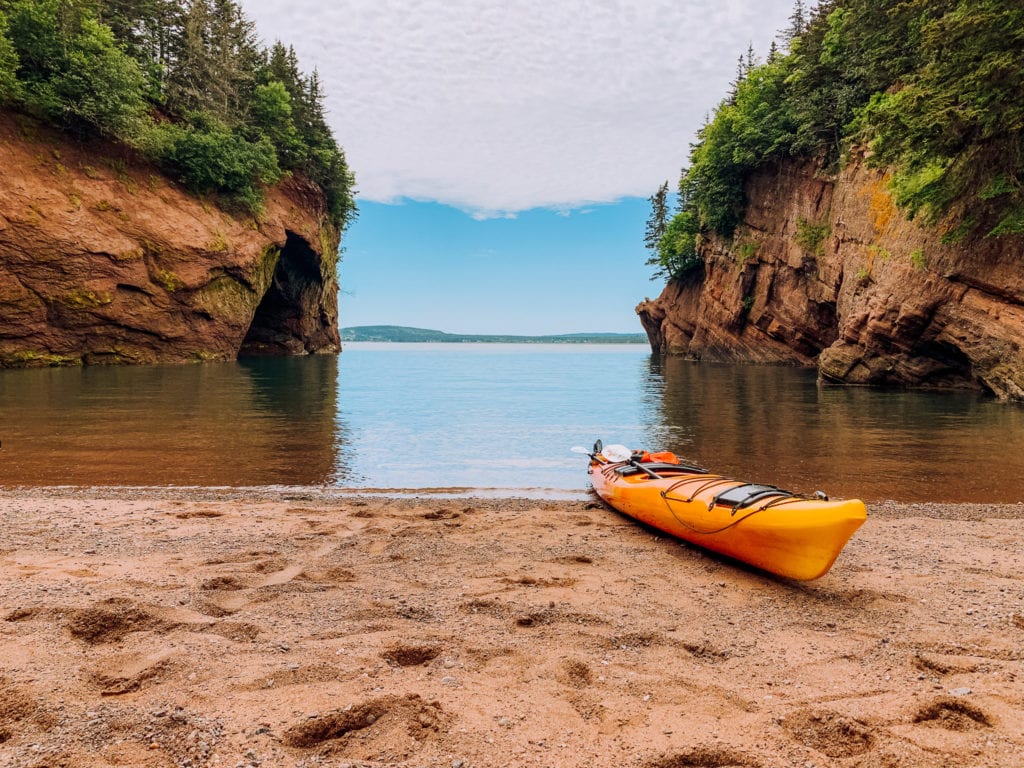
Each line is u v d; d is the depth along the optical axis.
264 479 10.26
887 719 3.01
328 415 17.69
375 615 4.42
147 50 42.47
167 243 35.50
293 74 55.62
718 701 3.23
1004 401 20.12
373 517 7.69
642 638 4.12
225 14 49.38
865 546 6.61
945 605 4.88
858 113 31.67
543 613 4.51
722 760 2.68
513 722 2.96
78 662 3.45
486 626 4.27
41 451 12.02
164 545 6.27
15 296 29.83
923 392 23.81
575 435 14.84
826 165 36.88
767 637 4.21
